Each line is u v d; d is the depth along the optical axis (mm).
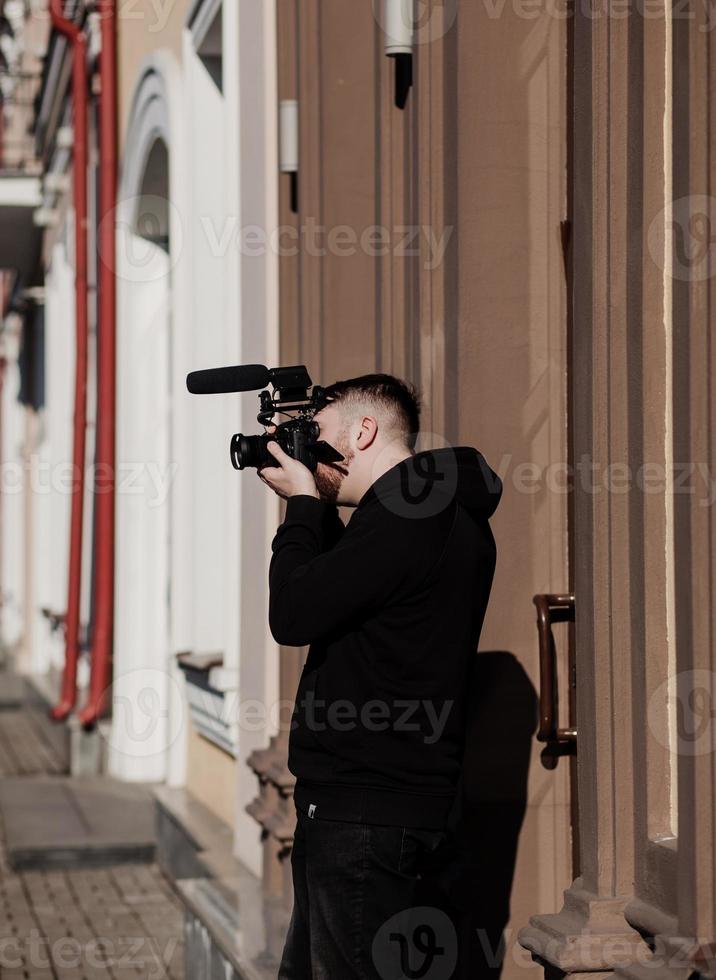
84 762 37125
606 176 11031
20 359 69438
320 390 11984
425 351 14539
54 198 48344
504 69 14344
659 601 10820
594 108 11125
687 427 9695
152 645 34375
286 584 10672
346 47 17859
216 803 26281
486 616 14375
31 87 58969
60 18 38062
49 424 52531
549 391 14430
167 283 33938
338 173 18000
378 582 10453
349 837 10609
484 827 14367
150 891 26109
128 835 28891
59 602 51031
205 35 25344
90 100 40188
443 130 14680
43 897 25750
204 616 27703
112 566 36344
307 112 19141
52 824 29984
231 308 23531
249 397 21578
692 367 9570
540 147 14383
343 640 10789
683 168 9750
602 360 11141
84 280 37875
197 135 26406
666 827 10938
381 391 11844
